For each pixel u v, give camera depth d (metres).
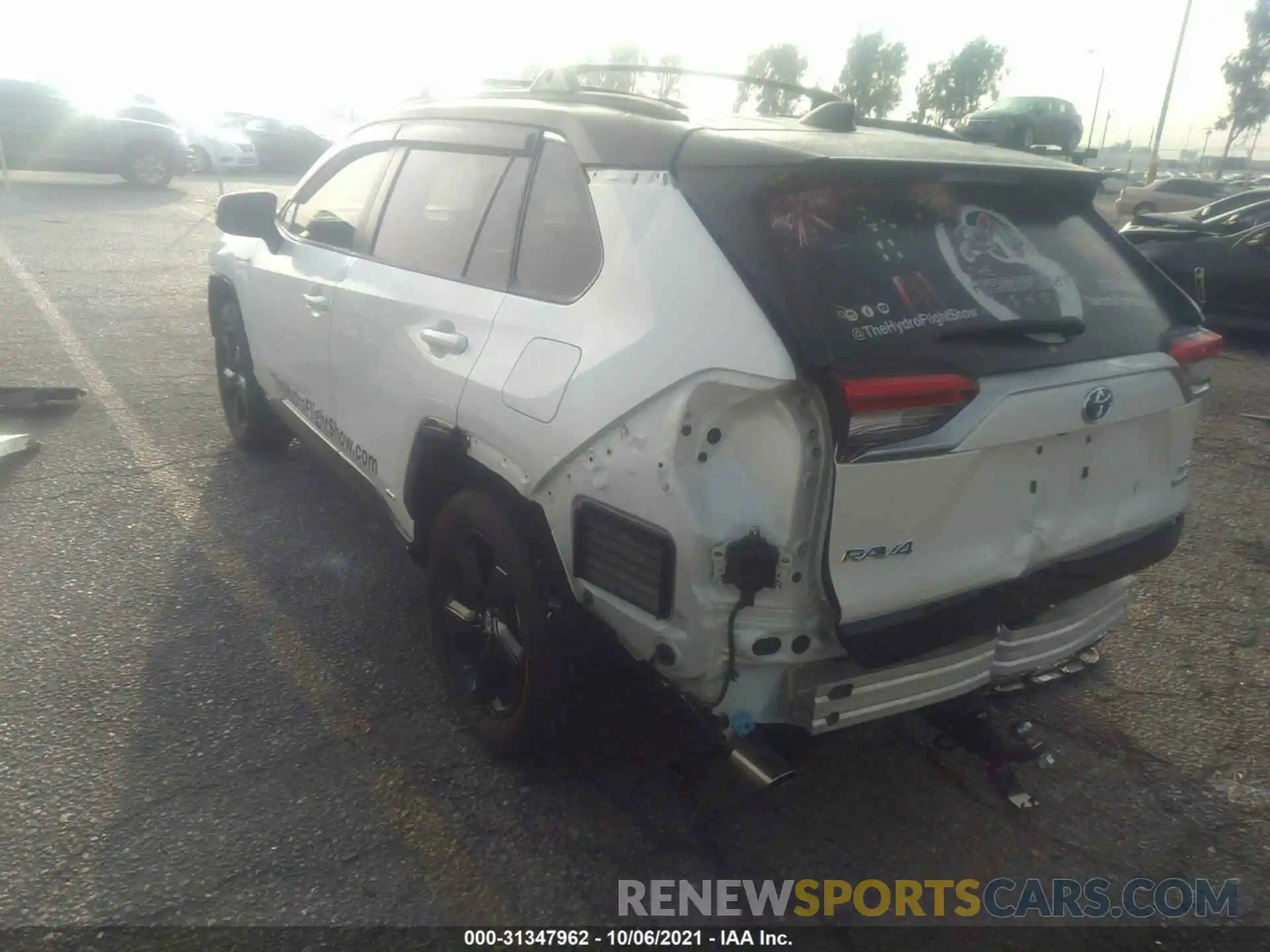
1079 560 2.80
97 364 7.30
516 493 2.91
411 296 3.43
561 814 2.95
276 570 4.33
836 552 2.32
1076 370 2.60
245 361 5.23
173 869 2.65
